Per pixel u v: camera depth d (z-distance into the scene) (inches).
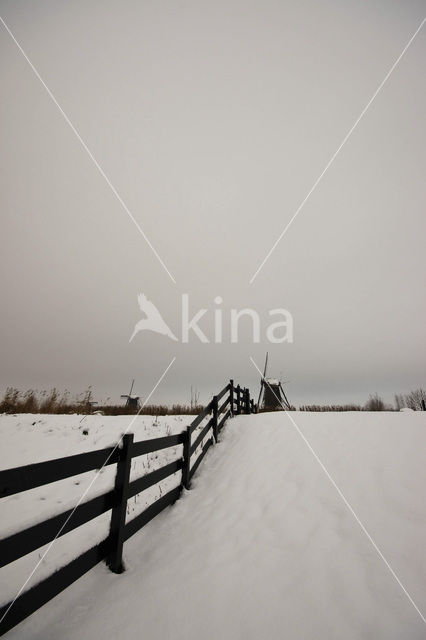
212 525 155.6
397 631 92.4
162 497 176.6
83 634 93.3
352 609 100.6
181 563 127.9
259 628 95.5
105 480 215.8
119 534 123.6
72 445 279.9
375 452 203.3
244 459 231.1
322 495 165.9
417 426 235.6
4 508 179.8
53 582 94.7
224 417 345.4
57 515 95.0
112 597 108.4
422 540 128.3
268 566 121.9
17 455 255.6
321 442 228.8
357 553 124.3
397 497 156.9
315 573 116.1
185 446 206.8
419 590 106.0
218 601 106.4
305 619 98.0
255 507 165.3
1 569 121.6
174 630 95.4
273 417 314.2
